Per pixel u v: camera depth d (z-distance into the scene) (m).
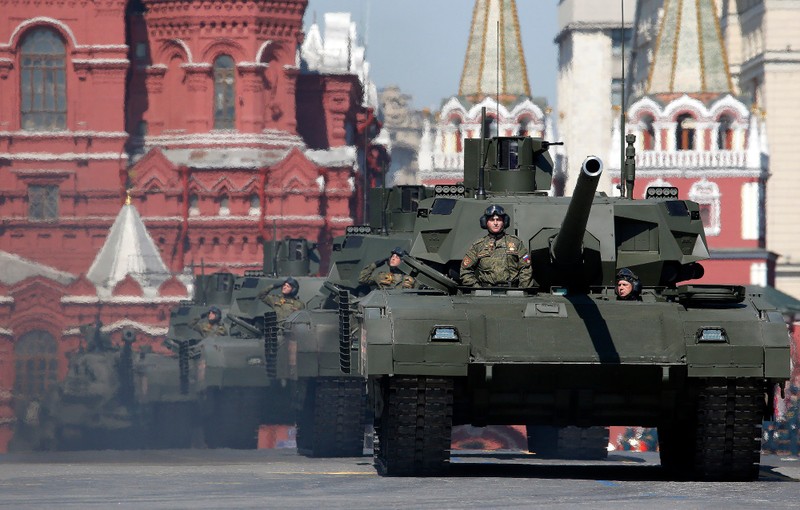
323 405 108.81
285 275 147.38
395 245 110.50
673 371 68.12
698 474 69.56
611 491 59.00
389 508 50.75
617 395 70.12
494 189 84.38
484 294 71.88
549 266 73.25
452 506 51.69
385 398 71.06
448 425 67.88
